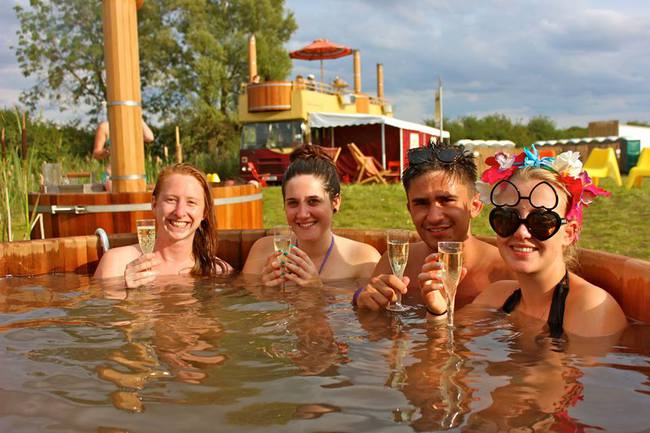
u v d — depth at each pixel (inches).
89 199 172.2
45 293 112.4
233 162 839.7
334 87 848.3
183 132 1197.1
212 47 1256.8
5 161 217.3
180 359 67.9
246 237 148.1
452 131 1471.5
